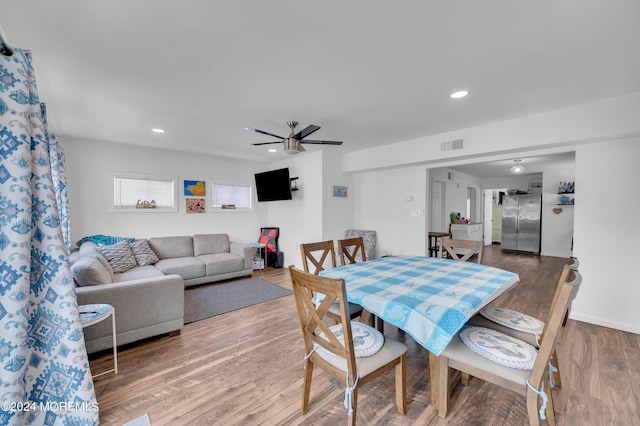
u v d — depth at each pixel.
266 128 3.57
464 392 1.86
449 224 6.48
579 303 3.02
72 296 1.53
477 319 1.92
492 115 3.08
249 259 4.99
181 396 1.83
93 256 2.92
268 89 2.43
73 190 4.10
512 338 1.61
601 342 2.52
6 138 1.28
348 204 5.50
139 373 2.09
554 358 1.84
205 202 5.42
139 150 4.65
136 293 2.46
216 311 3.35
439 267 2.44
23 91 1.33
